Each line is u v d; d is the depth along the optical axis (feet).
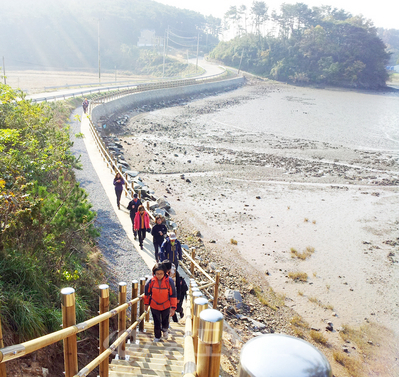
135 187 65.00
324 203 80.74
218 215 69.62
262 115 198.29
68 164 44.29
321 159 116.16
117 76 392.06
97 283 26.09
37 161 35.65
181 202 73.87
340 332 40.29
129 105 177.37
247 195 81.82
